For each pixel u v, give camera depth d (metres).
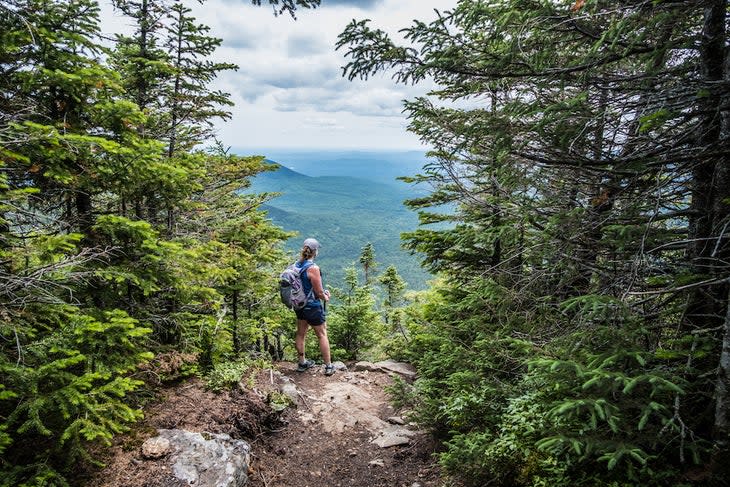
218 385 5.30
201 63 6.99
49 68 3.62
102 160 3.84
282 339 12.49
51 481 2.85
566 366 2.79
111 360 3.59
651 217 3.14
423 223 7.88
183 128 7.07
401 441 5.21
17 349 3.04
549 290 4.45
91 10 3.84
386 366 8.85
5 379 2.78
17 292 3.12
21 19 3.29
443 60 3.49
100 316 3.60
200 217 7.05
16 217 3.36
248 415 5.00
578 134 3.11
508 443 3.47
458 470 3.87
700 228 3.35
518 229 4.73
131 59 6.24
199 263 5.30
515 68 3.55
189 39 6.71
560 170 3.87
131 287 4.77
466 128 3.97
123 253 4.16
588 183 3.70
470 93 5.18
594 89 3.26
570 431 3.04
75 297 3.87
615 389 2.67
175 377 5.16
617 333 2.92
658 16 2.62
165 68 6.15
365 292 14.90
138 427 3.96
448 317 6.51
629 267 3.51
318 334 7.32
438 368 5.88
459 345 5.83
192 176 5.42
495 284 5.26
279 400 5.68
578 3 2.84
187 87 6.79
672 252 3.99
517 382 4.80
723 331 2.86
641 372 2.79
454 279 8.11
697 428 2.92
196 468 3.53
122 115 3.98
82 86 3.74
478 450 3.69
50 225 3.71
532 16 3.06
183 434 3.90
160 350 5.00
